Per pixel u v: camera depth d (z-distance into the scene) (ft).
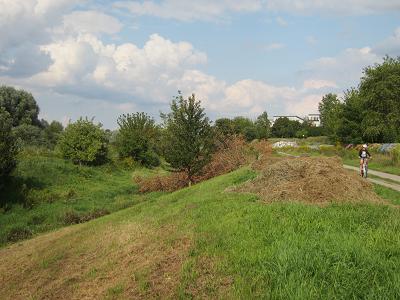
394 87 162.20
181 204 45.96
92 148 116.88
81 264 33.76
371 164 94.22
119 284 25.35
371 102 163.73
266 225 27.32
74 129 119.14
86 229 48.85
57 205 74.84
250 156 97.55
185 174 91.30
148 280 24.40
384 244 21.57
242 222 29.45
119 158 139.74
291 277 18.99
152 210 48.44
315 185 37.76
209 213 35.19
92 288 27.17
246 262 22.21
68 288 28.78
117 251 33.24
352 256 20.11
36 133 185.68
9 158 74.64
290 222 26.96
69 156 117.29
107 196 87.86
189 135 84.64
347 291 17.49
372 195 39.40
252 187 45.68
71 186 90.27
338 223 25.99
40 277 33.86
